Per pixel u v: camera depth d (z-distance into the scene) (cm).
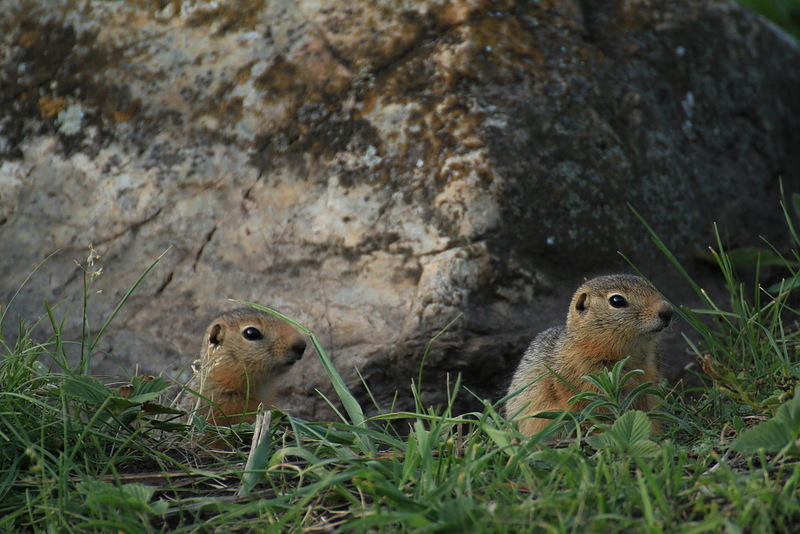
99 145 2008
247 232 1911
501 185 1812
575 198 1872
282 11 2036
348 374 1767
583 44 2038
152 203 1955
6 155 2036
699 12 2236
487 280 1778
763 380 1380
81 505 1056
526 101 1905
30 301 1928
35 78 2067
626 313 1530
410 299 1777
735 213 2081
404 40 1975
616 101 2003
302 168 1923
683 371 1819
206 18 2056
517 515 895
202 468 1228
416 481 1057
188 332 1867
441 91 1908
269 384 1750
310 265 1862
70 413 1373
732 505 891
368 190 1869
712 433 1259
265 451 1173
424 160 1858
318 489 977
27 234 1980
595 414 1253
